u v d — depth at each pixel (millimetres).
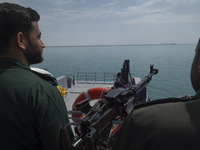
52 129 1170
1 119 1100
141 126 784
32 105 1121
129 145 802
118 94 2295
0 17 1166
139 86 3322
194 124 701
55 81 1463
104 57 195000
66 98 12312
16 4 1282
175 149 680
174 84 48312
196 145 663
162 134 719
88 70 91812
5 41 1218
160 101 891
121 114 2404
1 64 1214
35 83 1199
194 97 848
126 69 5414
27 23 1253
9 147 1114
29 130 1140
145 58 163000
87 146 1417
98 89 6852
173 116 756
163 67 92312
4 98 1120
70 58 191125
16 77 1178
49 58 194625
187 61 127812
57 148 1210
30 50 1316
